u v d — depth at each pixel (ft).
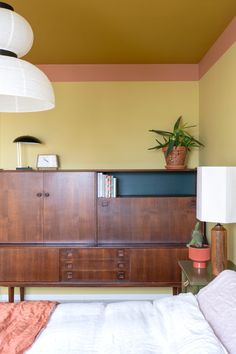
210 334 4.35
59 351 4.59
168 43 10.34
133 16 8.52
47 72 12.34
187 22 8.90
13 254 10.80
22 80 4.57
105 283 10.73
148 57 11.61
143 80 12.35
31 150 12.37
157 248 10.68
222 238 7.61
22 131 12.37
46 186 11.10
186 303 5.57
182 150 11.24
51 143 12.39
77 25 8.97
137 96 12.36
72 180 11.09
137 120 12.37
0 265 10.82
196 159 12.39
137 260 10.69
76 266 10.78
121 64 12.32
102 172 11.41
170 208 11.09
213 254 7.68
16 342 4.88
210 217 7.26
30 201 11.12
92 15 8.43
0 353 4.61
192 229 11.08
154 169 11.54
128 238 11.09
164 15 8.48
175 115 12.35
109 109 12.37
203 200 7.35
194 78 12.34
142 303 6.23
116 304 6.23
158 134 12.33
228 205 7.11
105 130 12.38
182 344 4.33
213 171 7.20
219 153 9.95
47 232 11.10
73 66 12.33
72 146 12.39
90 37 9.78
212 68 10.59
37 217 11.11
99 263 10.75
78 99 12.36
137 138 12.37
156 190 12.35
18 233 11.13
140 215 11.10
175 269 10.66
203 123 11.71
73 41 10.07
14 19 4.63
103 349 4.60
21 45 4.83
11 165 12.36
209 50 10.91
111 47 10.61
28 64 4.77
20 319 5.69
